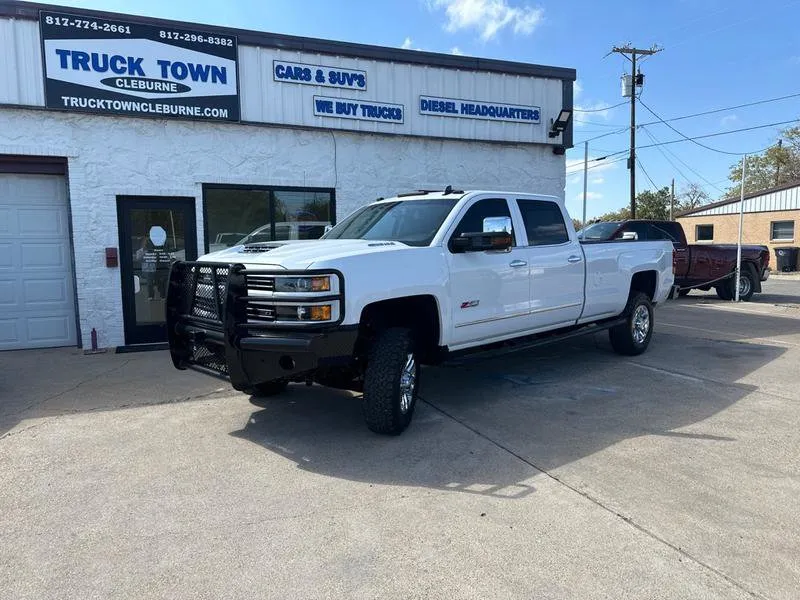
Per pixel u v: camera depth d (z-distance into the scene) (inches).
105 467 174.9
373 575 118.3
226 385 270.5
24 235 361.4
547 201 271.0
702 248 612.1
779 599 109.0
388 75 426.9
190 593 113.3
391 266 194.7
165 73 363.9
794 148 1942.7
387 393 191.3
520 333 253.6
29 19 336.8
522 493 153.8
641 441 190.4
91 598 112.0
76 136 352.2
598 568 119.4
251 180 393.7
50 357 338.6
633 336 318.0
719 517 139.7
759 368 291.1
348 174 422.0
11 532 136.9
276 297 180.4
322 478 165.3
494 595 111.1
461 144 458.3
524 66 472.7
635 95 1235.9
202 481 164.2
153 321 377.7
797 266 1186.0
